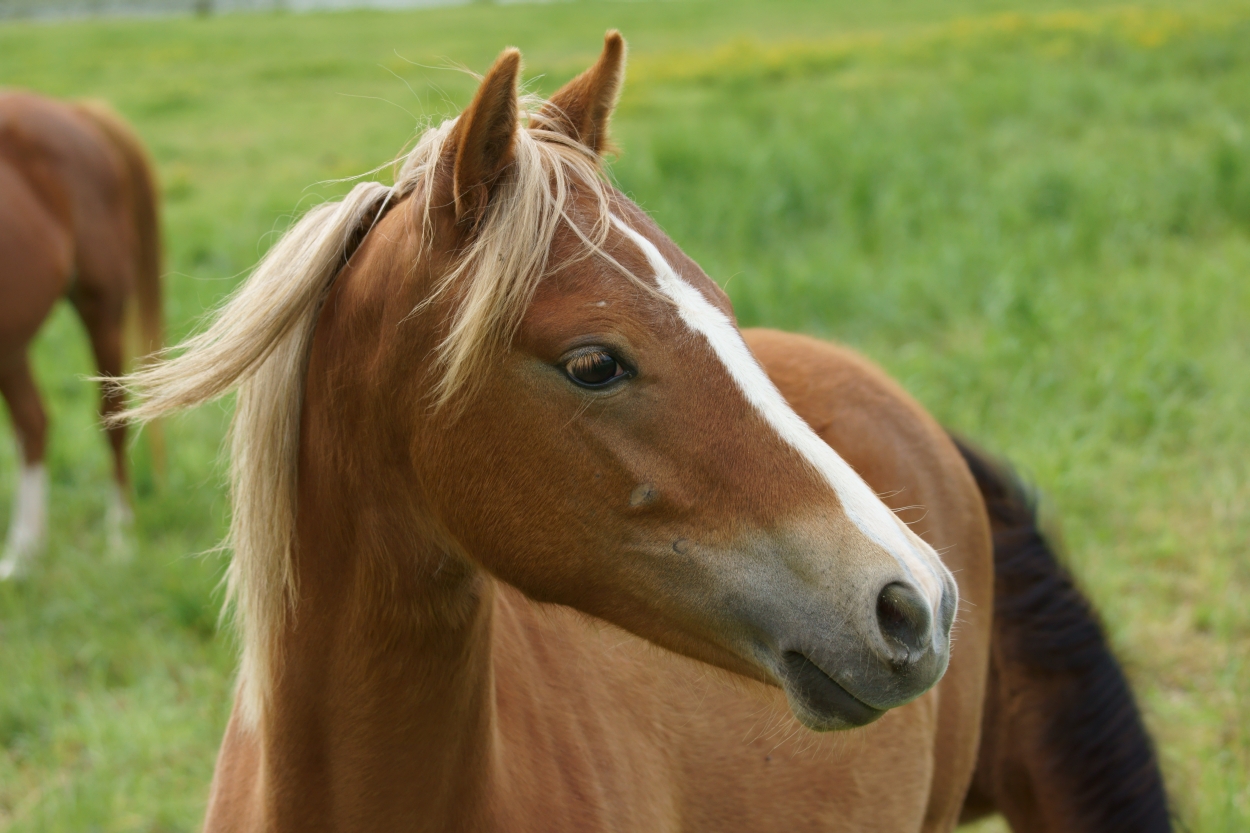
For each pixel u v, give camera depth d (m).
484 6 34.41
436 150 1.60
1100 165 9.10
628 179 9.39
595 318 1.48
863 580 1.44
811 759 2.20
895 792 2.32
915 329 6.60
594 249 1.51
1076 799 2.70
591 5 33.22
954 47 17.59
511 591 2.00
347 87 18.64
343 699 1.69
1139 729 2.71
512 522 1.57
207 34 27.48
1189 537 4.60
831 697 1.49
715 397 1.50
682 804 2.07
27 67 21.45
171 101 17.27
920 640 1.43
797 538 1.49
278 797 1.76
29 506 5.26
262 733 1.76
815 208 8.71
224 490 5.30
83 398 6.85
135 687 4.11
